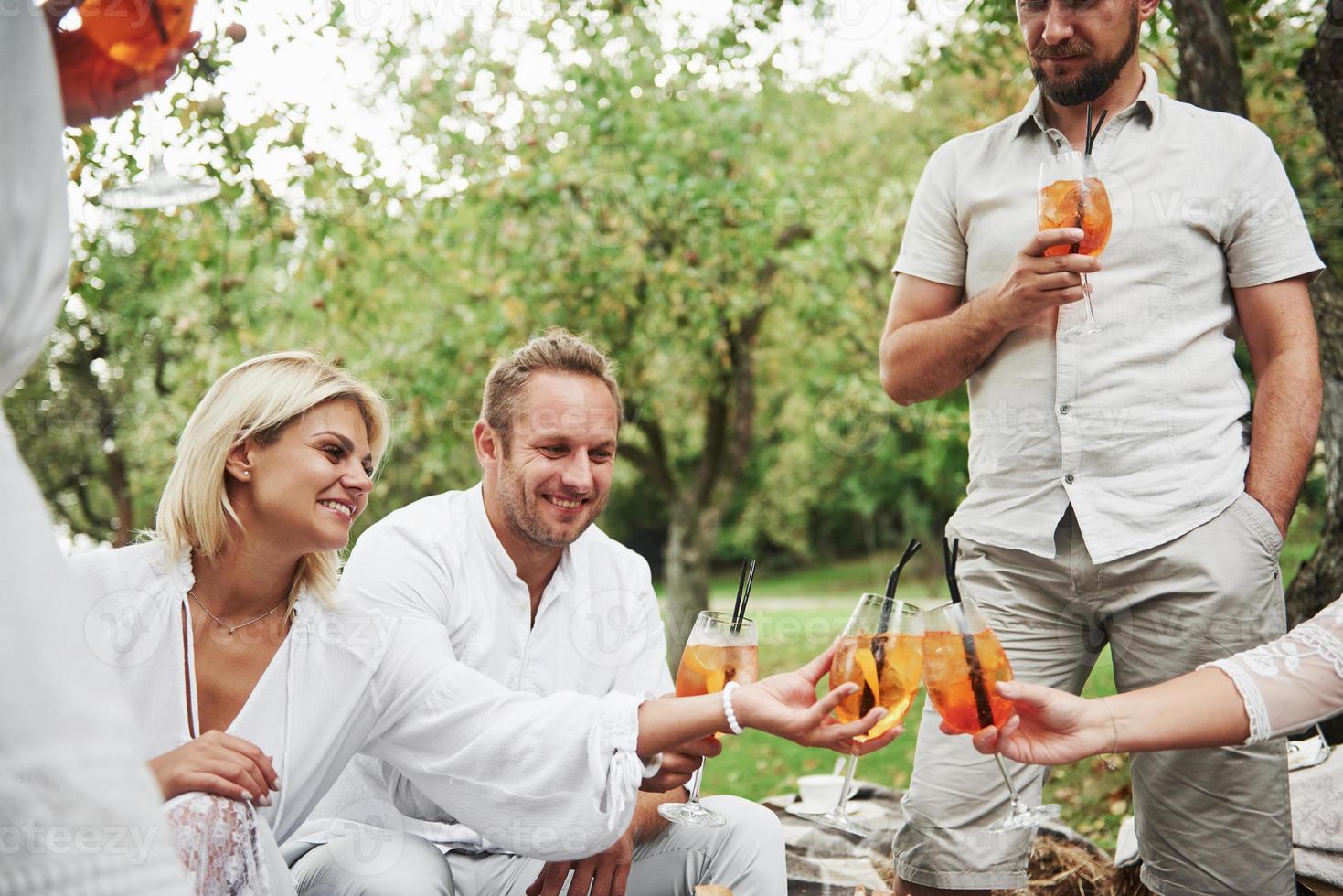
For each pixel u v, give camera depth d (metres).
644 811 1.80
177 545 1.58
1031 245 1.76
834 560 18.34
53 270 0.73
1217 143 1.88
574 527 1.92
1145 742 1.33
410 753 1.67
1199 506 1.81
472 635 1.94
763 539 18.48
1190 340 1.85
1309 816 2.09
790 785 4.63
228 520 1.57
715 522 9.30
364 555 1.94
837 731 1.39
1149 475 1.83
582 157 6.40
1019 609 1.93
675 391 9.09
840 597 14.48
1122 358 1.85
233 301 6.42
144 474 7.23
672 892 1.81
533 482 1.88
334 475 1.57
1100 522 1.84
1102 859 2.42
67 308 5.77
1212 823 1.80
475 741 1.61
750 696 1.49
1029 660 1.91
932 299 2.10
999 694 1.32
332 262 6.04
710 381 8.89
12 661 0.60
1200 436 1.83
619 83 6.18
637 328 7.45
